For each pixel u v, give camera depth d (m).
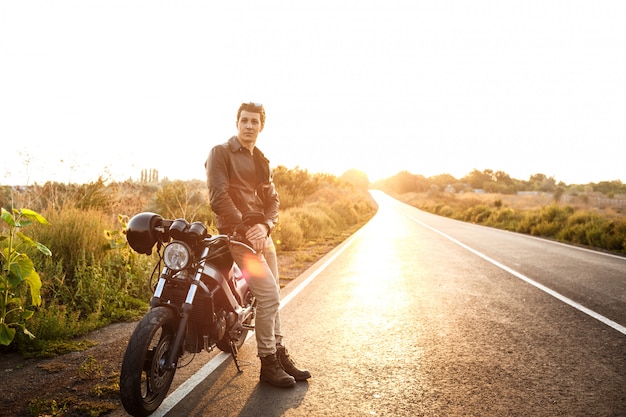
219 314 3.37
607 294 7.13
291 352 4.45
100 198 9.16
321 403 3.32
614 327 5.31
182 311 3.12
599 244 14.66
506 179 174.25
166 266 3.05
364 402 3.34
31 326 4.50
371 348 4.56
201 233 3.22
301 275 8.93
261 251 3.44
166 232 3.37
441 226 25.66
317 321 5.56
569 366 4.07
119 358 4.12
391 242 15.73
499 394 3.48
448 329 5.23
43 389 3.48
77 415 3.08
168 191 13.05
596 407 3.27
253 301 4.18
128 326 5.16
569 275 8.91
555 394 3.49
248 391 3.51
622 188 103.44
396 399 3.40
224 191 3.39
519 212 30.98
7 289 3.91
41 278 5.27
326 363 4.15
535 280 8.37
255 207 3.67
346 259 11.32
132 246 3.36
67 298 5.44
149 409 3.03
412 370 3.98
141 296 6.24
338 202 30.53
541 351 4.48
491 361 4.20
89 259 6.12
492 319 5.67
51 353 4.19
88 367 3.79
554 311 6.07
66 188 8.95
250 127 3.59
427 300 6.73
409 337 4.93
